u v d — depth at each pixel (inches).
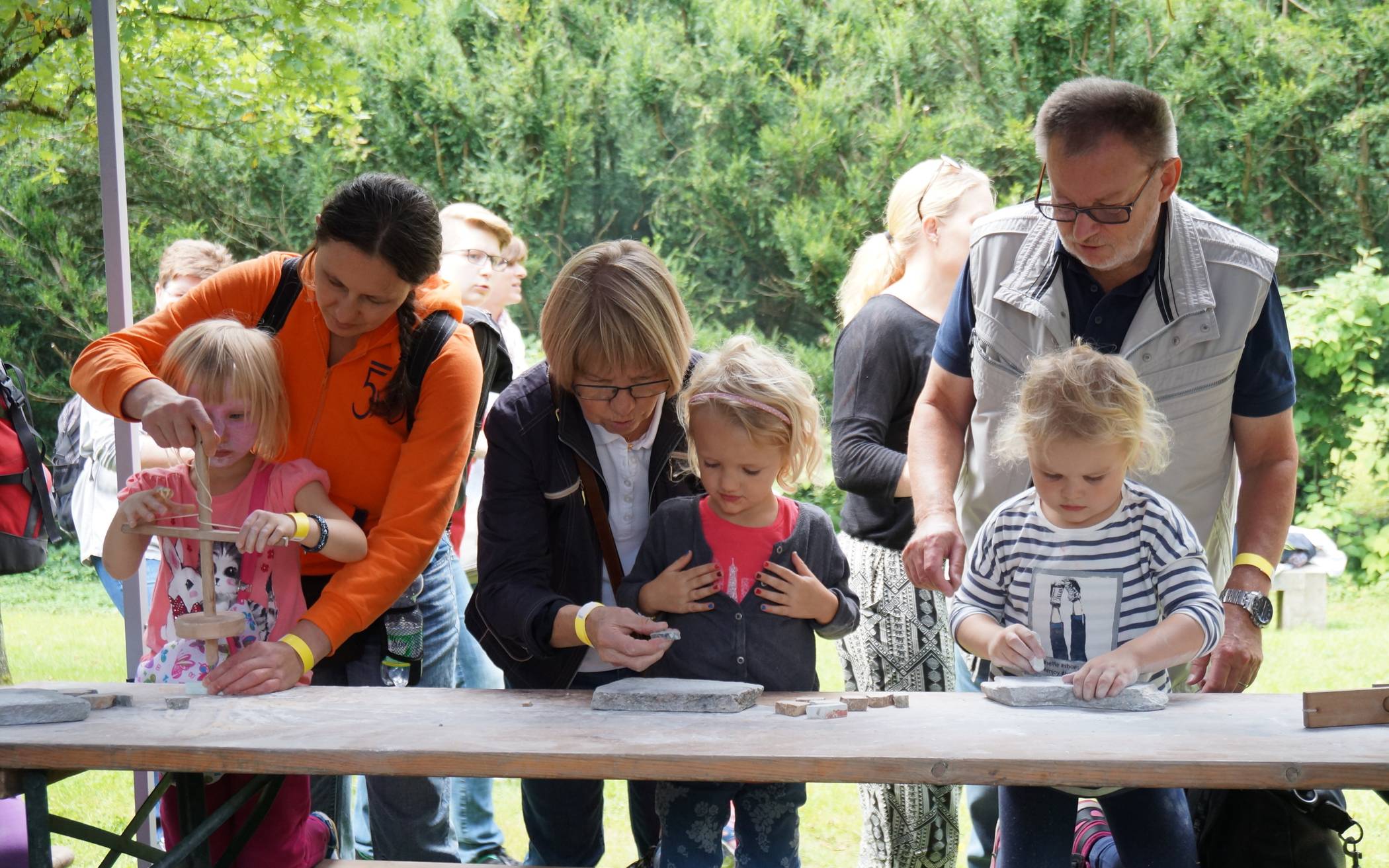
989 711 87.9
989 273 107.7
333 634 99.5
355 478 108.3
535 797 108.0
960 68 376.5
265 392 103.0
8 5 196.1
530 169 387.5
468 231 201.9
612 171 395.2
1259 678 254.7
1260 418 104.0
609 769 77.8
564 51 390.9
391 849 123.0
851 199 370.9
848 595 100.5
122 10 312.7
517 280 208.8
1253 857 94.3
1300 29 360.8
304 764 79.8
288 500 104.8
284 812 105.2
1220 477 105.3
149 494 98.2
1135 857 92.6
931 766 75.7
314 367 107.7
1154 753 76.1
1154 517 94.3
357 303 99.7
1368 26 358.3
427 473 104.7
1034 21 363.9
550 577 100.6
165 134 366.6
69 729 85.6
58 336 322.7
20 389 149.4
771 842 97.3
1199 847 100.4
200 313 110.9
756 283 390.3
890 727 83.7
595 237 397.1
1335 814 93.2
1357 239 364.5
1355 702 82.3
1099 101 93.7
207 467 98.9
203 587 97.7
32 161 305.9
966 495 112.8
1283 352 102.8
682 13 401.4
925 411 114.5
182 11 323.3
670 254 390.3
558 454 98.8
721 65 386.6
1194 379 101.2
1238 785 74.3
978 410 109.7
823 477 349.4
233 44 336.2
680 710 89.0
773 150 378.6
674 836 95.5
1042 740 79.4
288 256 113.2
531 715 88.1
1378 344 351.9
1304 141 361.1
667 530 99.5
